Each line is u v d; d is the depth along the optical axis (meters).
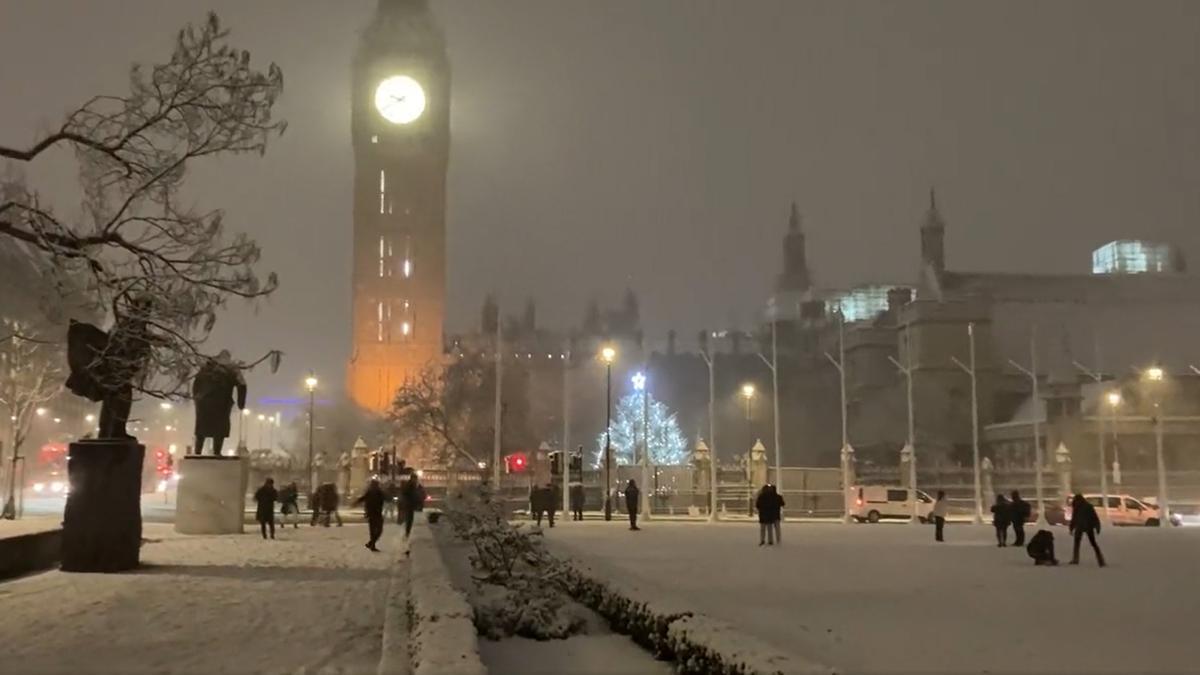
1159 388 84.06
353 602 18.86
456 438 94.31
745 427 141.00
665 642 12.27
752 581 23.14
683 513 71.44
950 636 15.20
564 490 57.78
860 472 81.38
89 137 18.94
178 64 19.17
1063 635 15.45
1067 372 100.38
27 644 14.41
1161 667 12.91
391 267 152.38
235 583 21.75
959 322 116.38
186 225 19.56
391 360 149.38
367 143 155.38
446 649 9.84
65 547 23.59
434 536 29.64
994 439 109.19
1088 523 28.55
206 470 38.59
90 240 19.02
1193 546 38.84
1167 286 139.25
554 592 15.80
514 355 112.25
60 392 57.09
